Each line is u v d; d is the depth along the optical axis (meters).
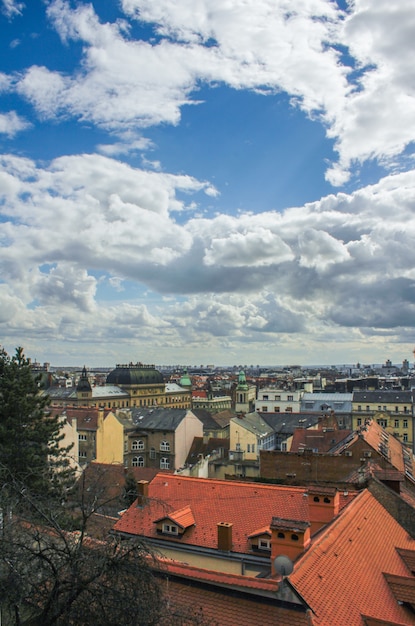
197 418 122.69
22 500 20.31
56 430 51.44
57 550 17.08
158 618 16.59
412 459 72.69
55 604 16.19
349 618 19.80
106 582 16.75
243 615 19.89
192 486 39.00
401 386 194.62
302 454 57.53
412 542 30.30
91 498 23.62
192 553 33.66
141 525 36.41
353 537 26.12
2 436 44.50
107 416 107.25
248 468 75.25
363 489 35.03
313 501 30.30
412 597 22.97
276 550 24.00
